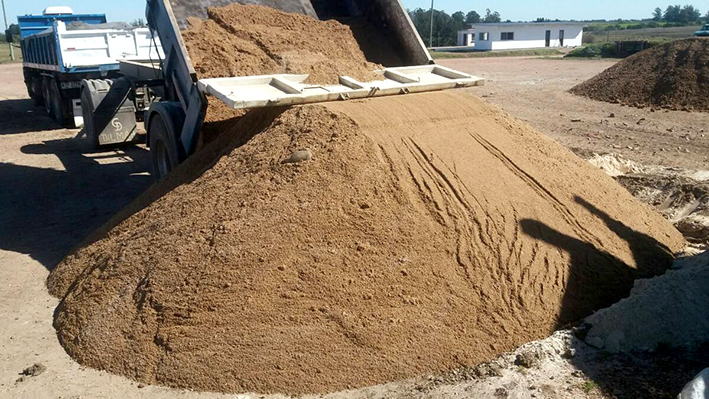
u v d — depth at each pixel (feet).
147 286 16.49
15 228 27.61
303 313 15.17
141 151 43.19
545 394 13.34
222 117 24.44
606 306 16.80
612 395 13.25
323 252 16.24
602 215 20.04
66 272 20.29
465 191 18.47
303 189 17.63
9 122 57.47
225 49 25.08
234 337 14.85
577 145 41.68
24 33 63.36
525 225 18.11
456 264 16.55
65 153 43.16
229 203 17.95
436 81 23.89
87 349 15.89
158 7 26.18
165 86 31.35
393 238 16.72
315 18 30.37
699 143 41.37
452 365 14.70
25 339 17.02
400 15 27.86
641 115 53.93
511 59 143.64
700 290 16.21
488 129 21.86
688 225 23.13
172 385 14.46
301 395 14.05
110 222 22.65
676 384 13.55
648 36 215.51
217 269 16.01
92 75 49.29
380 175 18.10
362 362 14.53
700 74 59.06
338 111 19.86
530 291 16.37
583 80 87.25
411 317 15.31
